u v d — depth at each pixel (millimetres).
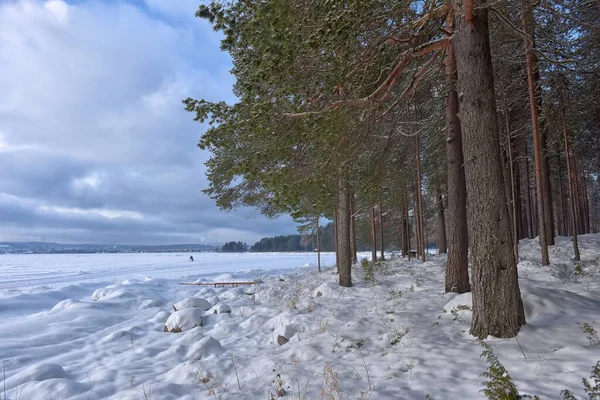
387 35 5371
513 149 16078
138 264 46844
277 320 7641
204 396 4328
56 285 19875
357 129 5848
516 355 4121
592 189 29344
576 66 10844
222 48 4934
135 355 6277
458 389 3605
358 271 14492
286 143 5512
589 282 8125
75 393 4637
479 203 4949
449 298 7199
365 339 5527
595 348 3963
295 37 4715
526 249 14102
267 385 4328
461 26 5305
